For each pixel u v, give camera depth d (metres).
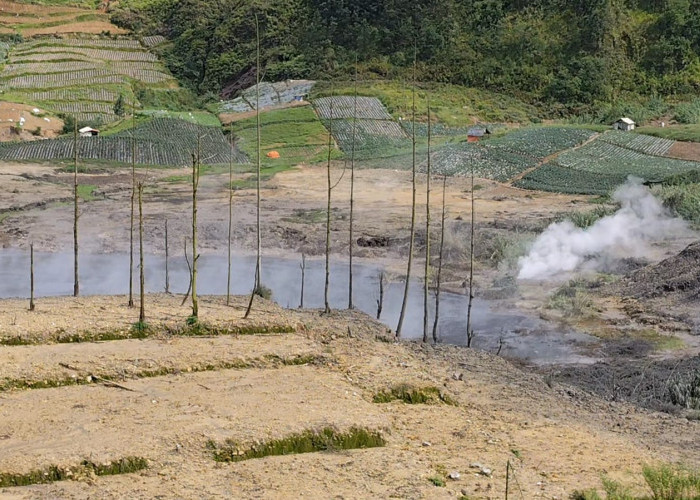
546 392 26.30
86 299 31.33
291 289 45.00
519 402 24.62
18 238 57.28
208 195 75.50
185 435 19.09
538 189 76.12
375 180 82.19
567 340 34.88
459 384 25.97
